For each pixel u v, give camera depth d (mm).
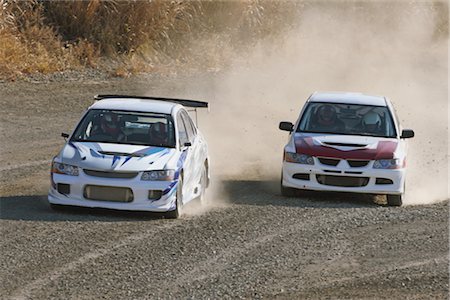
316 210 43781
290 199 46812
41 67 86688
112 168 40094
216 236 37688
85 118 43531
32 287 29828
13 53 86812
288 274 32906
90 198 40094
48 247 34500
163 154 41438
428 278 32938
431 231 39969
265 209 43719
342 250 36406
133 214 41094
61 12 96562
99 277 31250
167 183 40250
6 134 64500
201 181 45562
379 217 42562
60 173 40406
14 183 48406
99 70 91125
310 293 30797
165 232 37938
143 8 99312
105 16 98188
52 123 70000
